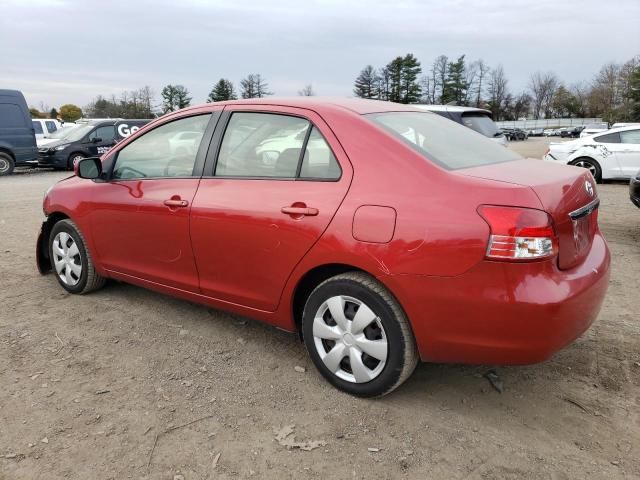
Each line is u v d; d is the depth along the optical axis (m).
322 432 2.70
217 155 3.49
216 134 3.54
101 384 3.13
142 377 3.21
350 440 2.64
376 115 3.16
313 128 3.10
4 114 15.90
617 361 3.41
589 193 2.92
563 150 13.16
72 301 4.42
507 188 2.48
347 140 2.95
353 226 2.76
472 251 2.46
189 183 3.56
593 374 3.26
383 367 2.82
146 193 3.79
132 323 3.99
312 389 3.09
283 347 3.62
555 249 2.48
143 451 2.54
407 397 3.02
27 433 2.66
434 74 88.00
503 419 2.82
